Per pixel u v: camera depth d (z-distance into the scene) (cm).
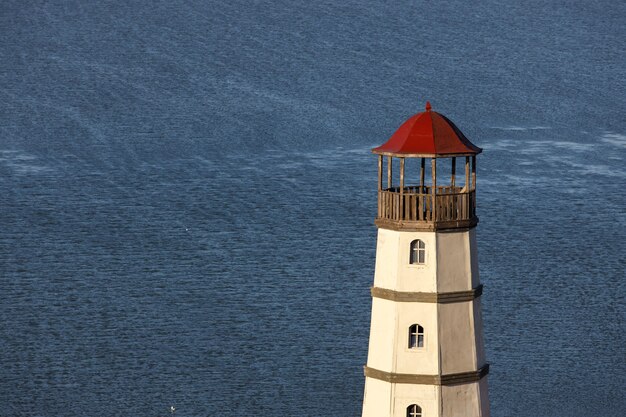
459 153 18700
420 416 18762
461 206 18650
